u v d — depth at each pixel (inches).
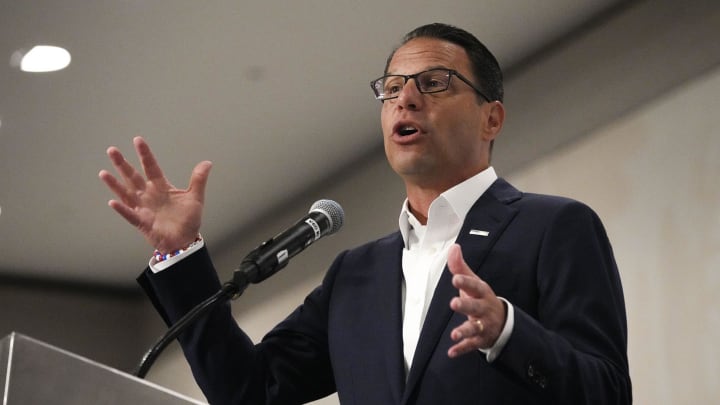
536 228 142.9
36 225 477.4
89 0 327.0
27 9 329.1
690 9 312.5
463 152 155.2
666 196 304.7
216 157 430.9
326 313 160.6
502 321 118.6
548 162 346.3
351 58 366.3
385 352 141.8
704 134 298.5
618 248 314.5
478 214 148.3
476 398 131.4
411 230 156.3
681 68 311.1
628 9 333.7
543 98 355.3
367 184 428.8
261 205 472.7
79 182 440.1
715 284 285.1
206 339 153.8
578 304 134.7
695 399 282.7
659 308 298.0
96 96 379.9
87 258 518.6
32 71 360.2
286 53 362.0
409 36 165.5
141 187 147.3
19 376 87.9
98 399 91.8
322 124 412.5
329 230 154.4
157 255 152.0
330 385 164.9
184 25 343.0
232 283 142.4
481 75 161.5
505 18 345.4
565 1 338.3
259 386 157.6
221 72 372.2
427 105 154.8
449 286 140.1
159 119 399.5
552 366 121.0
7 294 526.6
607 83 333.7
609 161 325.1
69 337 534.9
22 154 414.6
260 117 404.5
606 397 126.5
